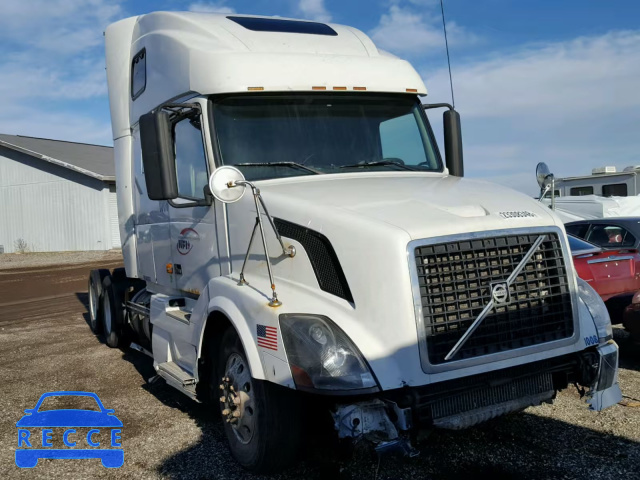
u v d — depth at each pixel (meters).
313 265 4.04
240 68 4.80
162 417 5.51
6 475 4.38
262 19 5.68
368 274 3.73
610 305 7.36
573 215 14.25
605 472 4.09
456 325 3.74
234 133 4.82
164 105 4.79
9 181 32.44
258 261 4.45
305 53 5.20
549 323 4.04
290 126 4.97
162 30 5.84
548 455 4.38
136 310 7.38
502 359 3.83
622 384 6.04
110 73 7.29
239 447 4.29
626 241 9.98
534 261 4.03
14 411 5.77
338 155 5.02
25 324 10.78
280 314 3.85
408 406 3.58
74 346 8.67
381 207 4.05
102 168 30.89
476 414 3.79
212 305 4.50
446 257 3.77
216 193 4.16
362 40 5.71
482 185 4.73
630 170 15.16
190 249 5.46
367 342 3.67
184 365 5.17
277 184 4.65
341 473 4.18
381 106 5.36
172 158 4.72
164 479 4.23
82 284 17.22
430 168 5.40
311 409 4.02
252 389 4.10
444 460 4.33
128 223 7.18
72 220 30.61
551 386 4.12
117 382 6.71
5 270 22.92
